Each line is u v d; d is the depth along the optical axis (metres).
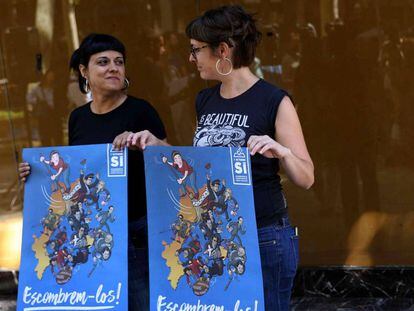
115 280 4.64
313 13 7.57
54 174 4.77
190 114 7.86
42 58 8.09
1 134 8.27
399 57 7.51
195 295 4.42
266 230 4.50
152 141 4.71
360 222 7.80
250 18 4.55
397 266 7.80
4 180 8.33
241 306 4.37
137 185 5.18
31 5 8.04
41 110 8.17
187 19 7.77
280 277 4.54
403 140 7.62
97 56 5.24
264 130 4.44
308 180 4.39
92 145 4.74
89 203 4.72
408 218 7.73
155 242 4.45
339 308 7.66
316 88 7.65
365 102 7.61
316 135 7.71
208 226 4.43
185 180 4.46
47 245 4.75
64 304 4.69
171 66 7.84
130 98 5.34
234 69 4.53
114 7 7.88
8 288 8.45
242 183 4.40
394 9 7.46
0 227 8.40
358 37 7.54
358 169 7.72
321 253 7.90
